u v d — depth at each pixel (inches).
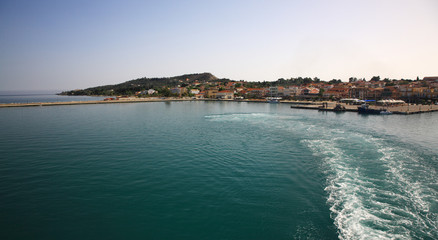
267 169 1106.1
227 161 1220.5
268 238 626.2
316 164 1180.5
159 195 842.8
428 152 1414.9
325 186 924.0
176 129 2171.5
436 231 652.1
